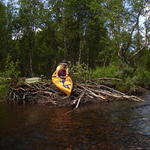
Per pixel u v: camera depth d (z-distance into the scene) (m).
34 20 44.91
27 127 10.62
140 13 28.25
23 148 8.16
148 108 15.17
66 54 45.66
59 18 44.56
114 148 8.07
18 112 14.11
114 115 13.09
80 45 43.81
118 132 9.81
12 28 47.00
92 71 24.75
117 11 28.52
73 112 13.99
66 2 41.97
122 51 29.14
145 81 26.83
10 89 19.05
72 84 17.19
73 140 8.87
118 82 22.23
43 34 48.31
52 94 17.42
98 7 31.72
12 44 48.62
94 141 8.73
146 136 9.27
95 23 42.91
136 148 8.06
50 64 53.78
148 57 37.00
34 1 44.25
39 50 51.44
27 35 46.91
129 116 12.80
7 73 20.11
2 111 14.52
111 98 18.31
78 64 20.23
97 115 13.10
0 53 45.78
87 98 17.34
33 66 52.66
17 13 46.16
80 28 43.50
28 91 18.45
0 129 10.36
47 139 8.99
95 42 47.72
